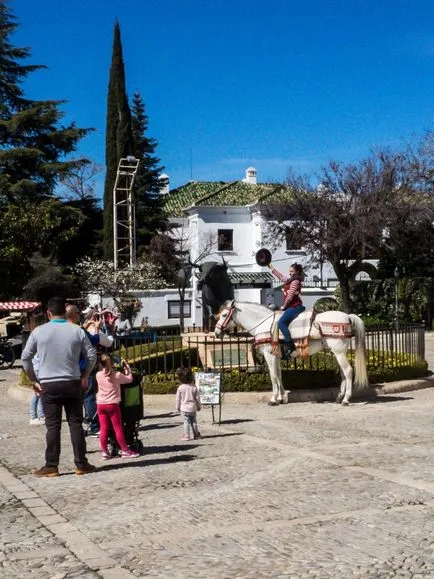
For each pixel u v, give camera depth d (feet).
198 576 18.16
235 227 182.39
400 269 146.51
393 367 57.00
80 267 158.81
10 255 126.11
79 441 30.07
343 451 33.35
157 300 142.92
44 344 29.58
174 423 43.47
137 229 178.29
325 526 21.98
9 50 161.07
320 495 25.61
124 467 31.27
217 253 179.52
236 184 194.80
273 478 28.43
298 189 148.46
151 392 51.65
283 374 52.16
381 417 43.80
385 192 141.59
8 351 84.74
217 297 65.41
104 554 20.06
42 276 144.36
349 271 143.95
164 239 171.73
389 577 17.76
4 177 143.23
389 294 144.77
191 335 56.18
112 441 33.76
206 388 41.57
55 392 29.55
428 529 21.45
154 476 29.37
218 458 32.53
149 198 188.96
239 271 179.93
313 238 143.84
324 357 56.34
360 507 23.99
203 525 22.47
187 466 31.04
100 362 33.09
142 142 193.36
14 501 26.14
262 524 22.36
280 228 152.97
